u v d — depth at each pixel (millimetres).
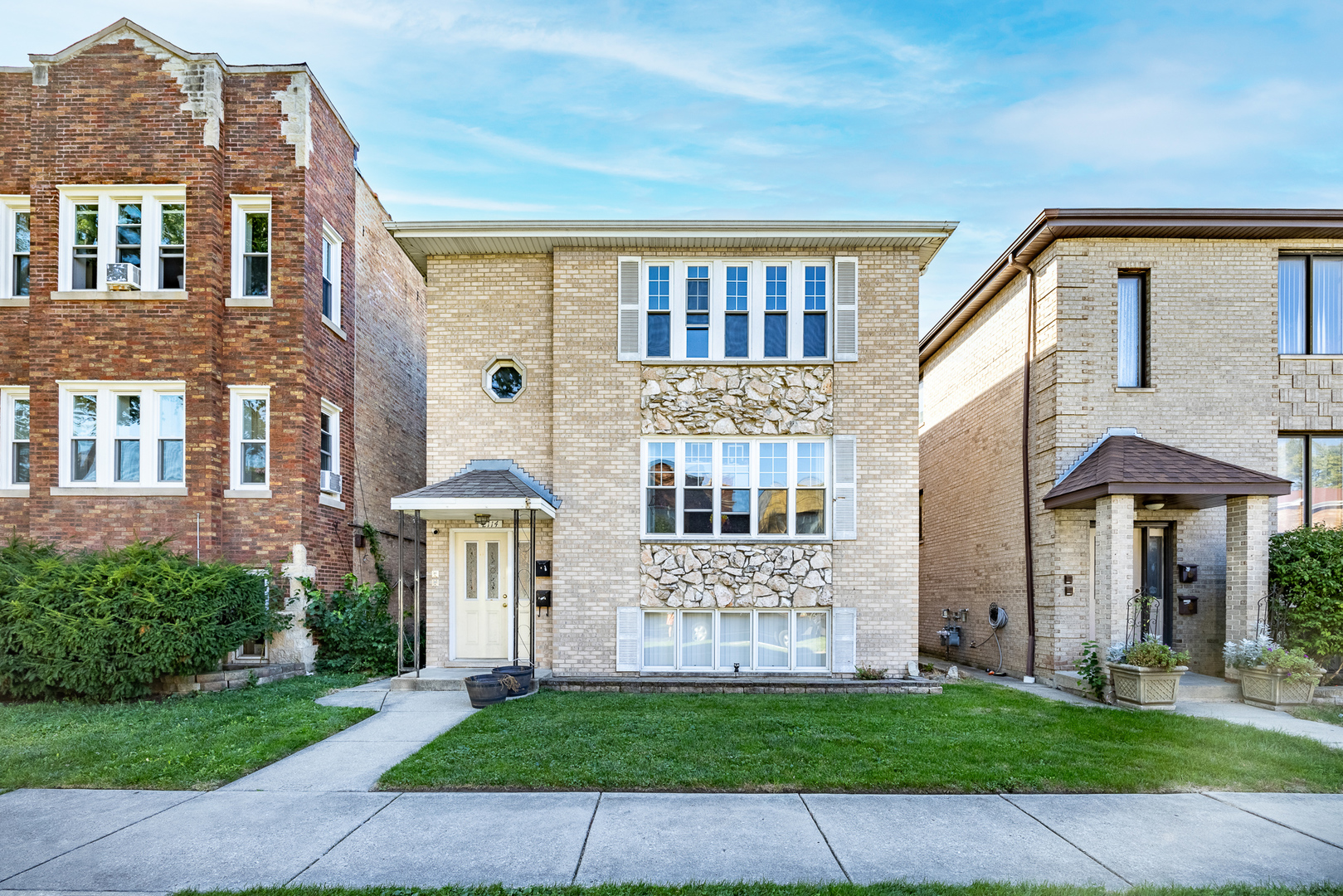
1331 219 11227
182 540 11656
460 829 5301
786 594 11375
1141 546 11859
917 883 4457
